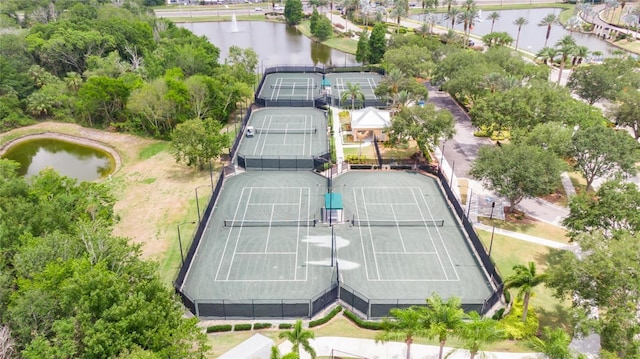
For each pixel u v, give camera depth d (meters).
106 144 102.62
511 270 59.78
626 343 40.56
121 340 35.72
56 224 53.56
